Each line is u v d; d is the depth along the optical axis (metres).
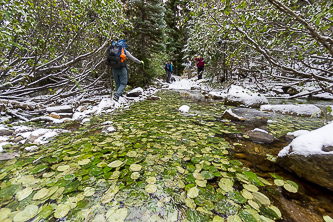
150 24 6.74
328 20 1.27
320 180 0.98
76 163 1.23
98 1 2.25
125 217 0.74
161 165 1.21
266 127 2.18
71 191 0.92
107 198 0.87
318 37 0.84
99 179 1.04
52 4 2.13
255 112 3.11
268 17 1.71
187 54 13.09
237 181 1.04
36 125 2.23
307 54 2.01
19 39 1.93
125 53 3.89
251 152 1.46
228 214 0.77
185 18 1.88
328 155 0.98
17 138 1.68
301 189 0.97
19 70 2.87
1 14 1.35
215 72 6.02
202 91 6.90
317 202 0.86
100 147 1.53
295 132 1.88
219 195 0.90
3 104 2.46
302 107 2.93
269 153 1.44
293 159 1.12
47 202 0.83
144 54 6.76
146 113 3.03
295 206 0.83
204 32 2.86
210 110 3.31
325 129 1.17
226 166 1.21
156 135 1.85
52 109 2.75
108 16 2.77
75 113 2.85
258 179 1.06
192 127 2.17
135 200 0.85
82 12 2.52
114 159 1.30
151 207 0.81
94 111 3.09
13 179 1.03
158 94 6.17
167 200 0.86
